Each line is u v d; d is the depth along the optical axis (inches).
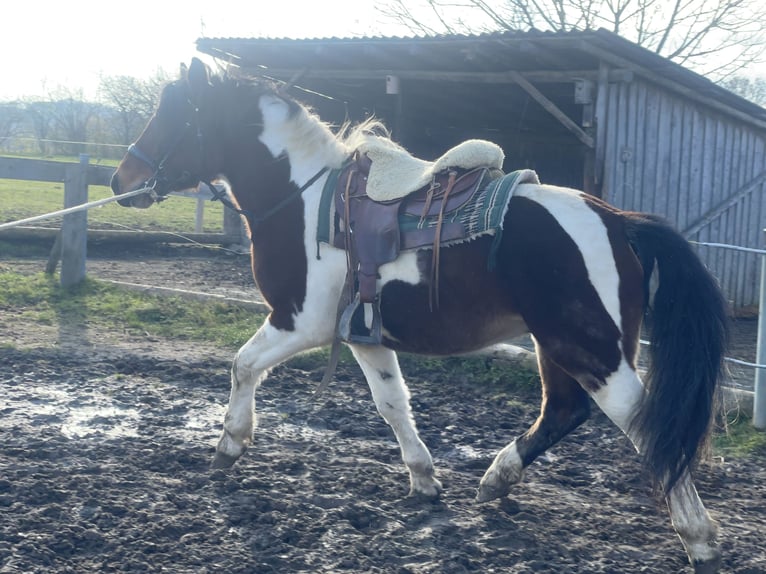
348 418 233.3
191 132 181.6
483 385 267.6
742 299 425.1
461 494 175.8
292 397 251.9
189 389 256.4
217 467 181.8
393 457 201.2
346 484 178.4
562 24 824.9
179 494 168.2
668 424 132.0
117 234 519.5
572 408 160.7
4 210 639.8
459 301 149.4
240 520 157.4
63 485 169.2
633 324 140.9
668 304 137.3
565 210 144.9
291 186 169.9
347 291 159.5
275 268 168.9
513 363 272.2
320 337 166.4
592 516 166.1
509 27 839.7
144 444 201.3
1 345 290.2
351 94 512.7
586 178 376.5
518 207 146.3
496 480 167.0
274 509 162.9
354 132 171.9
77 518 155.6
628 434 139.1
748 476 195.8
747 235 419.8
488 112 521.0
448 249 148.8
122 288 379.2
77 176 374.6
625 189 375.2
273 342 169.8
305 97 520.7
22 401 236.5
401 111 457.1
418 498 170.6
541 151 542.0
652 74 366.0
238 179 177.3
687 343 134.8
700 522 136.7
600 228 142.6
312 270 164.4
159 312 347.6
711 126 397.4
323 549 147.5
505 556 146.5
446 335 152.8
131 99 1325.0
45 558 139.3
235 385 175.9
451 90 467.2
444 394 260.1
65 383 255.9
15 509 157.6
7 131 1325.0
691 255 139.6
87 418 223.6
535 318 143.6
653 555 148.9
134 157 185.6
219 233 560.7
